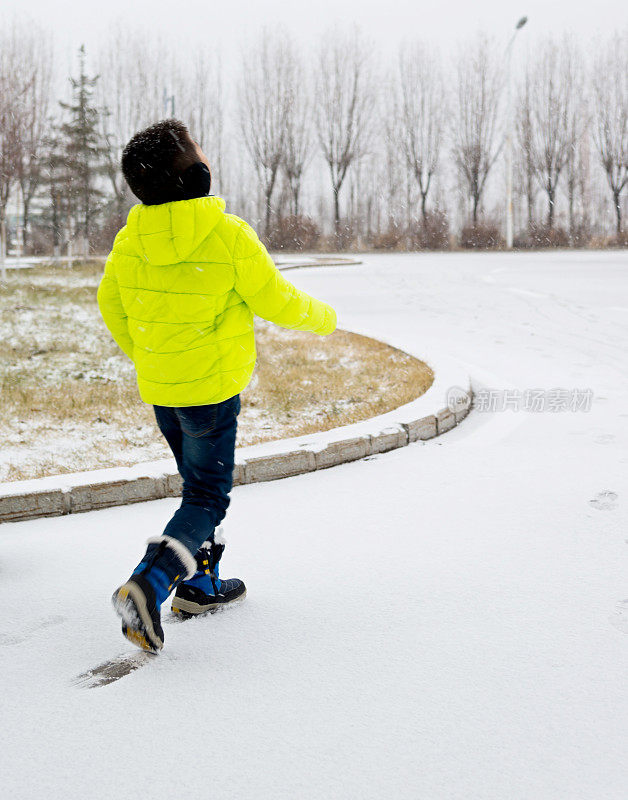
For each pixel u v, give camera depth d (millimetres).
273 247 48562
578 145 52250
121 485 4066
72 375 8266
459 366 7414
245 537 3629
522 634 2658
